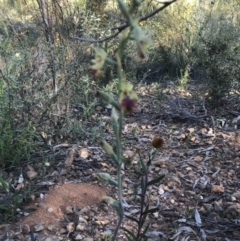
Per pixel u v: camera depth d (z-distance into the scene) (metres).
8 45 1.04
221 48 1.14
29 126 0.85
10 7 1.48
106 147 0.40
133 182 0.81
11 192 0.76
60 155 0.90
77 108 1.15
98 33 1.17
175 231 0.67
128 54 1.32
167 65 1.50
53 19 1.08
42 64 1.01
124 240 0.65
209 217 0.70
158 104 1.18
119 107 0.36
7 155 0.84
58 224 0.69
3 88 0.88
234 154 0.90
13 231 0.66
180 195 0.77
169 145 0.96
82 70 1.05
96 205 0.74
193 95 1.26
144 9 1.47
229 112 1.11
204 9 1.64
